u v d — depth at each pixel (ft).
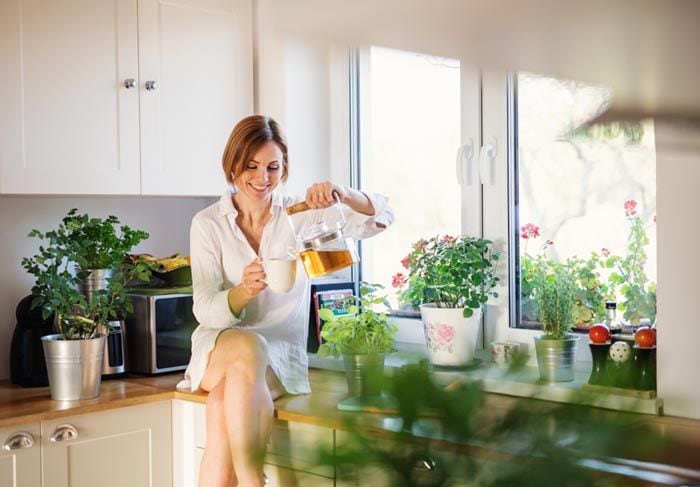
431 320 8.25
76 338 8.28
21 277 9.48
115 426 8.20
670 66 0.65
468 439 1.14
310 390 8.21
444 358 8.20
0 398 8.31
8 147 8.25
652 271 7.40
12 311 9.40
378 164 10.05
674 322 6.38
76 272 9.23
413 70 9.53
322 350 7.52
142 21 9.14
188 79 9.52
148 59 9.19
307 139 10.21
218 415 7.48
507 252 8.68
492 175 8.75
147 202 10.44
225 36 9.80
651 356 6.68
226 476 7.45
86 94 8.75
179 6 9.43
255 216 8.25
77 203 9.88
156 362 9.08
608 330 6.93
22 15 8.32
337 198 7.64
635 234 7.46
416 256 8.64
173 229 10.68
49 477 7.81
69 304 8.33
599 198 7.72
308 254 6.86
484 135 8.81
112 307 8.55
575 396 1.14
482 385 1.18
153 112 9.24
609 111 0.67
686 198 6.32
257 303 8.12
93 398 8.23
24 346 8.75
